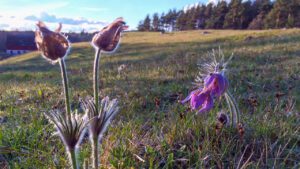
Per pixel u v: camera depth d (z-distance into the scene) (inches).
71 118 7.4
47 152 12.6
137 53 100.2
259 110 16.7
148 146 12.1
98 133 7.8
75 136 7.3
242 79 27.2
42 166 11.5
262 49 55.3
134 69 41.4
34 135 13.8
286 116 15.9
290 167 11.4
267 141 12.6
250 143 12.6
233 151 12.4
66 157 11.9
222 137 12.9
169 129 13.9
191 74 30.5
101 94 24.0
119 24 7.8
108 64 61.9
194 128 13.5
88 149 12.4
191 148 12.2
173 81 28.6
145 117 17.2
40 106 20.3
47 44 7.2
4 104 22.4
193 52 69.4
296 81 26.4
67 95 7.3
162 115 16.8
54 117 7.4
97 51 7.8
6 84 37.7
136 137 13.2
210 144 12.2
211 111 15.4
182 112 15.8
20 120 16.7
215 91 11.6
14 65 108.3
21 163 11.9
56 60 7.4
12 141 13.6
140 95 22.9
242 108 18.0
